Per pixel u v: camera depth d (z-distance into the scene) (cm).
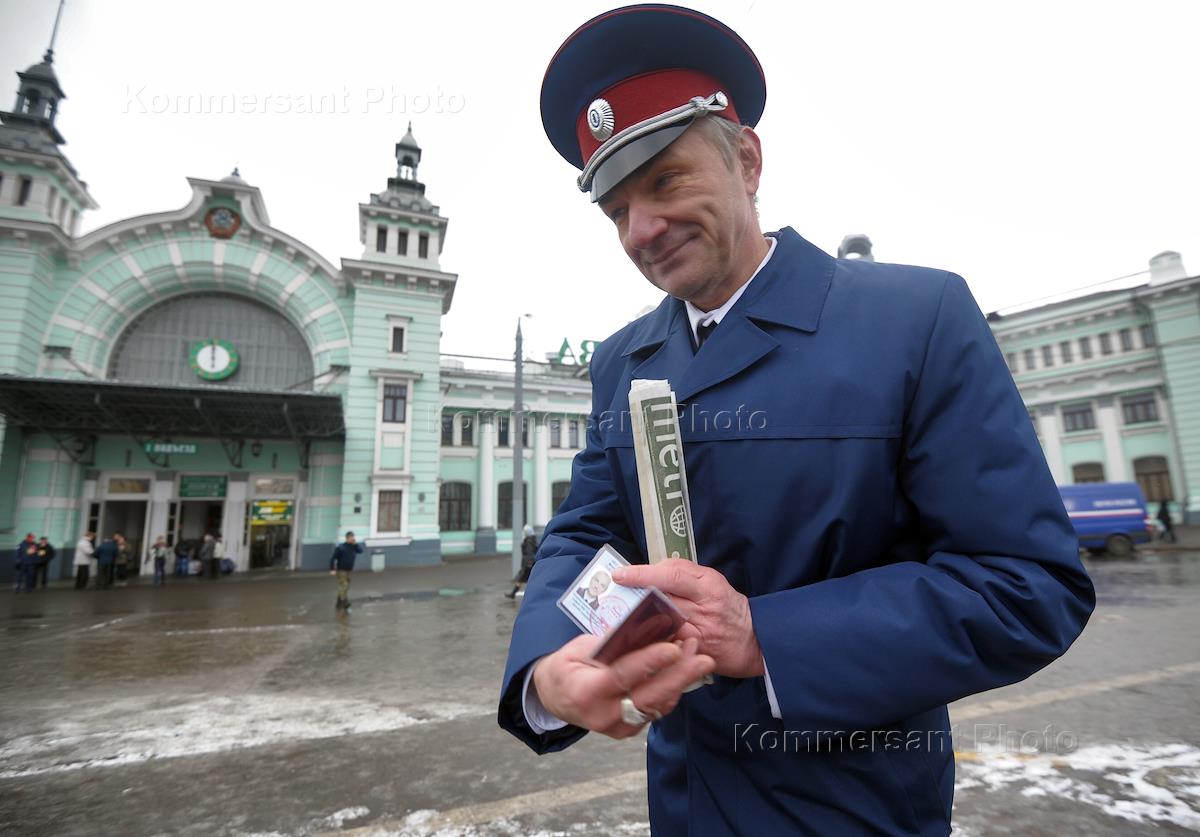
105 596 1329
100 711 448
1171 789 283
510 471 2528
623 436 102
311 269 2014
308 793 301
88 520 1748
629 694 58
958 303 82
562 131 104
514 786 306
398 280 2048
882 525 78
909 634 64
